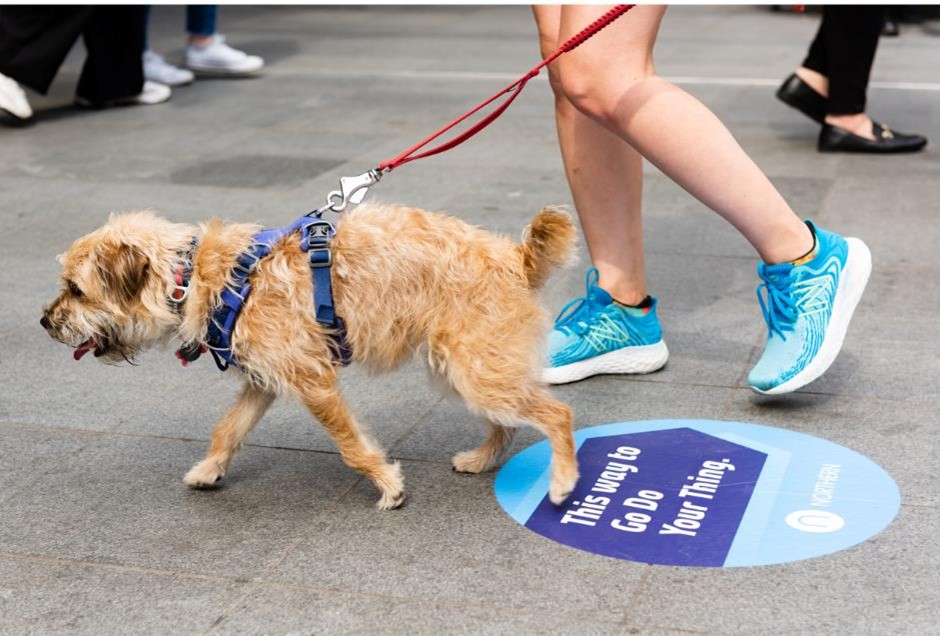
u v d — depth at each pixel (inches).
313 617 116.4
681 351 187.3
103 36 380.8
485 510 138.3
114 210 276.1
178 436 163.3
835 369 176.6
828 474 142.8
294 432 163.2
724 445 152.4
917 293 207.5
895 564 121.6
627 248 175.0
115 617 118.0
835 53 305.0
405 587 121.3
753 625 111.7
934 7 537.6
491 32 548.4
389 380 179.8
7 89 358.6
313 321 132.3
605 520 134.0
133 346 141.0
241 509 141.0
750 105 377.4
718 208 157.2
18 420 169.2
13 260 243.3
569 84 150.9
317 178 300.7
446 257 134.5
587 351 175.3
